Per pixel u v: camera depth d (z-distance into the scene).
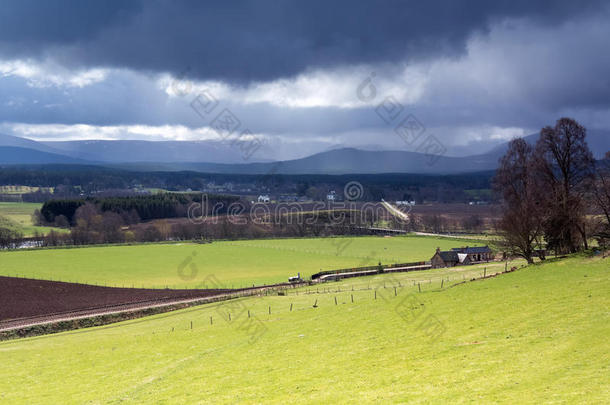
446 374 30.58
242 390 33.03
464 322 42.81
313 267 131.75
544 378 26.83
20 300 86.12
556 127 74.31
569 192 71.75
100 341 56.03
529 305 44.00
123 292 95.38
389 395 28.14
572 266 58.16
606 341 31.11
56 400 35.03
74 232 182.12
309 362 38.41
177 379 37.66
